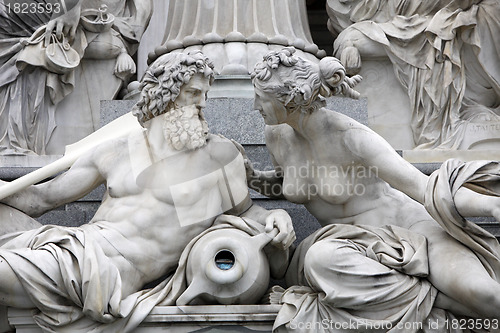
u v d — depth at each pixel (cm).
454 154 2134
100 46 2217
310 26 2548
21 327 1775
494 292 1717
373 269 1752
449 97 2172
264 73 1786
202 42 2205
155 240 1817
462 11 2188
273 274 1847
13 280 1747
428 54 2180
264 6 2242
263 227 1820
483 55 2177
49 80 2177
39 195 1870
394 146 2192
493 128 2147
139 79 2405
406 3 2216
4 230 1838
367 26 2217
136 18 2273
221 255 1786
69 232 1797
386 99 2208
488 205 1730
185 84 1844
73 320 1753
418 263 1762
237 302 1784
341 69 1791
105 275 1753
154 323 1773
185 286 1794
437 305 1773
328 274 1753
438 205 1769
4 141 2144
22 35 2200
